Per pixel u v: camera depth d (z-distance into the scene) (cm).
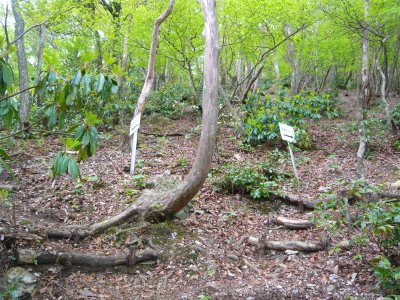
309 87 2086
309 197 550
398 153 800
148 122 1185
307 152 850
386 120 1027
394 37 1263
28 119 859
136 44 1061
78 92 251
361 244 350
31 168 620
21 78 884
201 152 398
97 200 506
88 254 367
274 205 531
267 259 394
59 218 454
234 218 483
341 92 1970
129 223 431
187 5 894
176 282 354
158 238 413
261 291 334
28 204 480
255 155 813
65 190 522
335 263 372
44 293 320
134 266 374
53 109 260
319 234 420
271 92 1505
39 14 890
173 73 1917
